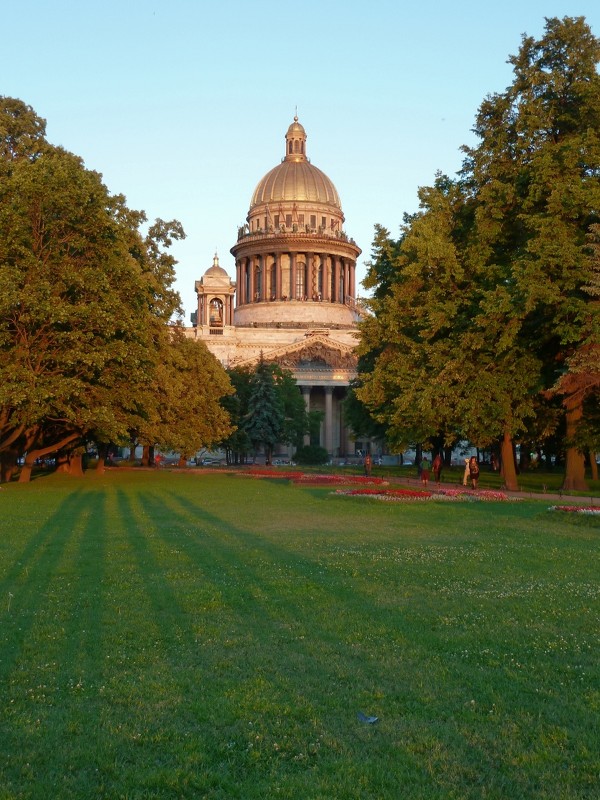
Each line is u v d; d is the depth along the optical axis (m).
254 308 180.88
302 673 11.62
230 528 28.42
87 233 46.25
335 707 10.27
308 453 116.44
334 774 8.43
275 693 10.77
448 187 56.47
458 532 27.48
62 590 17.22
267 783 8.25
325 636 13.59
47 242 46.16
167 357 63.91
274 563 20.56
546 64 51.09
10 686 11.18
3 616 14.93
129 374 48.72
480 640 13.38
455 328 48.56
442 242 48.69
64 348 45.69
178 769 8.55
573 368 41.53
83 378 49.22
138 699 10.59
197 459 128.62
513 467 50.19
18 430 48.41
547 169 44.81
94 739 9.36
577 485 49.25
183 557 21.45
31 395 42.12
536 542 24.84
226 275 170.38
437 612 15.31
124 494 44.38
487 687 11.05
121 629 13.97
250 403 104.56
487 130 51.12
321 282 185.00
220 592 16.92
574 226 44.53
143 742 9.26
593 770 8.55
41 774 8.51
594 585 17.95
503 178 50.34
